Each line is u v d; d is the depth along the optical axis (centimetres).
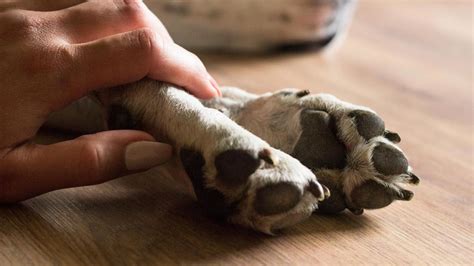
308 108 36
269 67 59
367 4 92
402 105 53
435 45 73
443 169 44
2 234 34
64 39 36
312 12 60
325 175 35
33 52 35
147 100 36
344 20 64
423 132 49
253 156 32
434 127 50
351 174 35
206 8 57
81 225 35
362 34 75
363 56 66
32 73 35
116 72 35
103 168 35
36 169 34
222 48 62
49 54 35
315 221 36
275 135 37
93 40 37
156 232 35
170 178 39
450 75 62
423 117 51
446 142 48
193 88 38
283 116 37
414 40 75
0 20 35
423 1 96
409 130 49
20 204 36
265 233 34
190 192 37
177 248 34
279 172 32
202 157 33
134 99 36
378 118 35
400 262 35
